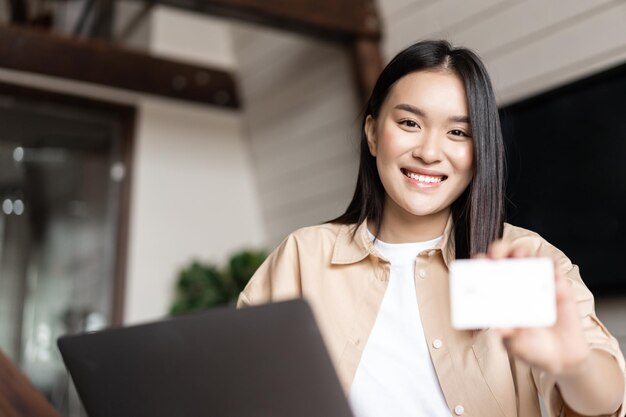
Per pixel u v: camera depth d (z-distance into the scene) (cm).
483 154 104
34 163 388
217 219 433
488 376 99
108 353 84
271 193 433
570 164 242
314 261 115
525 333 72
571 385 78
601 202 232
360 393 104
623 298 231
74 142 400
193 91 425
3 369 113
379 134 109
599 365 79
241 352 73
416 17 316
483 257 73
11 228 377
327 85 374
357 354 106
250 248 440
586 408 80
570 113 243
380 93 111
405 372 103
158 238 412
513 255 72
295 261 118
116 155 410
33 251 381
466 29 289
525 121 258
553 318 66
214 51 443
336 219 121
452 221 110
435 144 104
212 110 443
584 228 238
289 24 330
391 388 103
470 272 67
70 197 395
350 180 367
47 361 375
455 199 110
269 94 420
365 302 109
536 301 66
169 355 78
